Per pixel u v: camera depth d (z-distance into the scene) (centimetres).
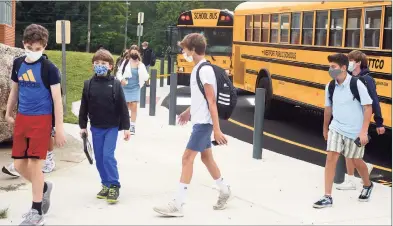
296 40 1357
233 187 779
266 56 1534
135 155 970
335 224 629
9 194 711
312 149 1132
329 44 1205
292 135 1309
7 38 2012
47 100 588
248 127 1417
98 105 689
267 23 1534
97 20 7719
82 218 627
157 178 813
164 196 721
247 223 623
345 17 1141
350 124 682
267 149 1112
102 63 685
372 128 1054
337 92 687
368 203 716
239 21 1747
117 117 698
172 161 930
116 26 7825
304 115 1669
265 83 1523
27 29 582
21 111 588
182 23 2262
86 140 697
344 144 689
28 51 581
